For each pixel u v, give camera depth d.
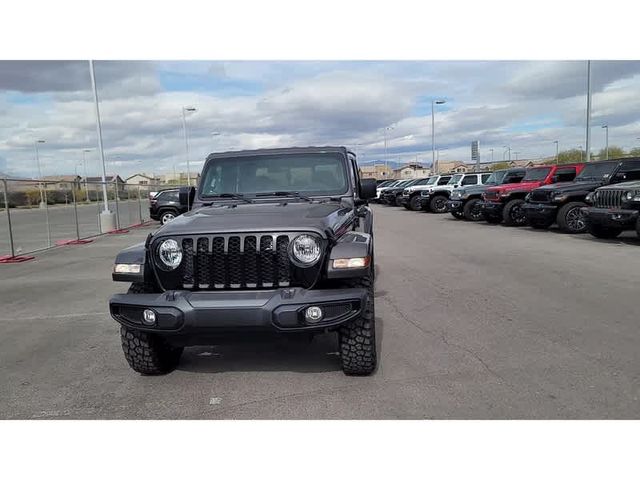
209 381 4.35
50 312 7.11
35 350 5.38
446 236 14.63
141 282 4.18
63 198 19.25
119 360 4.98
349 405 3.77
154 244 4.07
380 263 10.13
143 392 4.17
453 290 7.47
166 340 4.05
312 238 3.93
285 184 5.61
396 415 3.59
